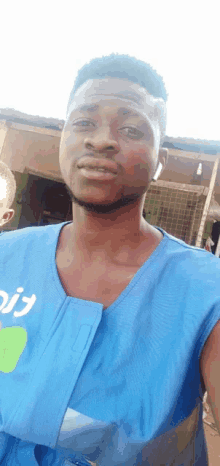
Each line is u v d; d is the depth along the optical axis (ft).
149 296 1.71
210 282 1.68
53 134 12.46
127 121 1.60
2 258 2.16
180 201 12.81
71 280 1.88
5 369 1.69
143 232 1.93
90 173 1.53
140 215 1.84
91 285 1.82
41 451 1.68
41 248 2.10
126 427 1.50
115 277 1.80
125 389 1.54
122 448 1.50
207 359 1.57
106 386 1.54
